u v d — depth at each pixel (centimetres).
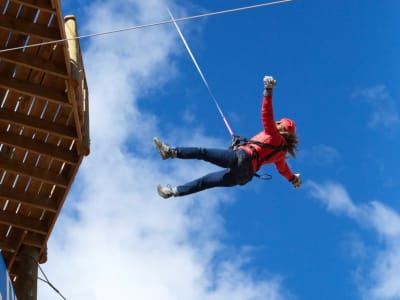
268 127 914
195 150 883
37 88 1140
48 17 1077
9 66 1129
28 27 1072
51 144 1217
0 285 820
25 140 1204
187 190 891
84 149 1202
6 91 1160
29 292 1263
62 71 1109
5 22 1066
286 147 935
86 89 1241
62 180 1244
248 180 908
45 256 1332
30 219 1299
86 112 1234
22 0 1042
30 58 1105
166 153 876
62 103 1144
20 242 1299
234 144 907
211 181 895
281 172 973
